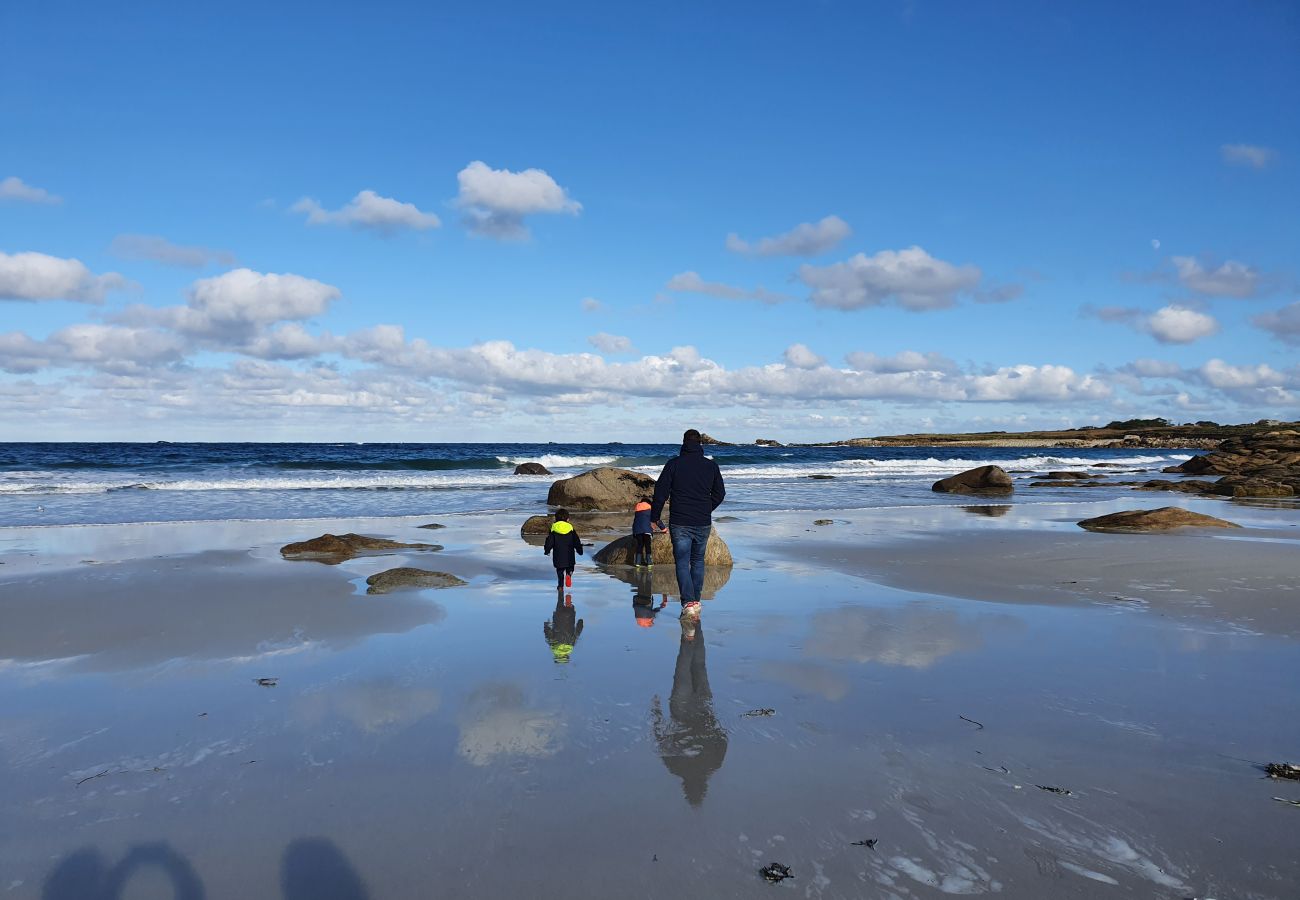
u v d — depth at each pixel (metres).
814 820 3.38
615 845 3.18
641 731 4.45
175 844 3.22
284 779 3.82
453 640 6.66
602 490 22.67
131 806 3.55
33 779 3.85
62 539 14.07
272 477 35.41
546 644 6.52
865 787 3.71
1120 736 4.38
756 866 3.03
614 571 10.77
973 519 18.16
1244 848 3.16
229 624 7.24
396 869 3.01
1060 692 5.17
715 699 5.04
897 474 42.91
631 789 3.69
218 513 20.20
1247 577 9.73
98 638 6.70
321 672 5.69
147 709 4.88
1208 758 4.07
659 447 143.62
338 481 32.06
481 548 13.20
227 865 3.06
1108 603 8.19
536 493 28.16
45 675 5.62
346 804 3.55
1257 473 36.31
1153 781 3.79
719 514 19.55
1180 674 5.59
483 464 49.62
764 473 41.72
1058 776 3.84
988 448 130.12
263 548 12.81
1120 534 14.74
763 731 4.45
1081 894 2.84
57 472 37.72
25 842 3.24
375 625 7.23
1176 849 3.15
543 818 3.41
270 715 4.76
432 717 4.70
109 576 9.84
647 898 2.82
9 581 9.41
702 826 3.33
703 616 7.62
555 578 10.20
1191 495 28.56
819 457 78.56
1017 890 2.87
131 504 22.70
